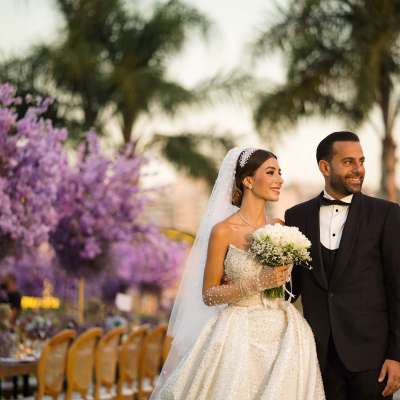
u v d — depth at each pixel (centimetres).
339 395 527
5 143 1042
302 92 1664
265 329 518
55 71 1911
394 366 512
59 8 2070
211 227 561
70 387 944
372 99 1597
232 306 528
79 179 1312
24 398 1057
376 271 526
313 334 529
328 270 534
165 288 2136
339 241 535
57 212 1292
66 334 933
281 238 506
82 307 1524
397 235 522
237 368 507
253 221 543
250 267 520
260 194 540
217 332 518
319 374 519
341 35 1659
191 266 566
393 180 1698
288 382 502
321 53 1677
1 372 939
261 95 1778
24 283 1700
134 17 2103
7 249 1073
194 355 520
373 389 517
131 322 1678
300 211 553
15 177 1055
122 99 2014
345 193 537
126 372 1084
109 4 2058
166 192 1393
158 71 2034
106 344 1025
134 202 1344
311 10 1669
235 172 554
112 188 1329
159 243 1473
